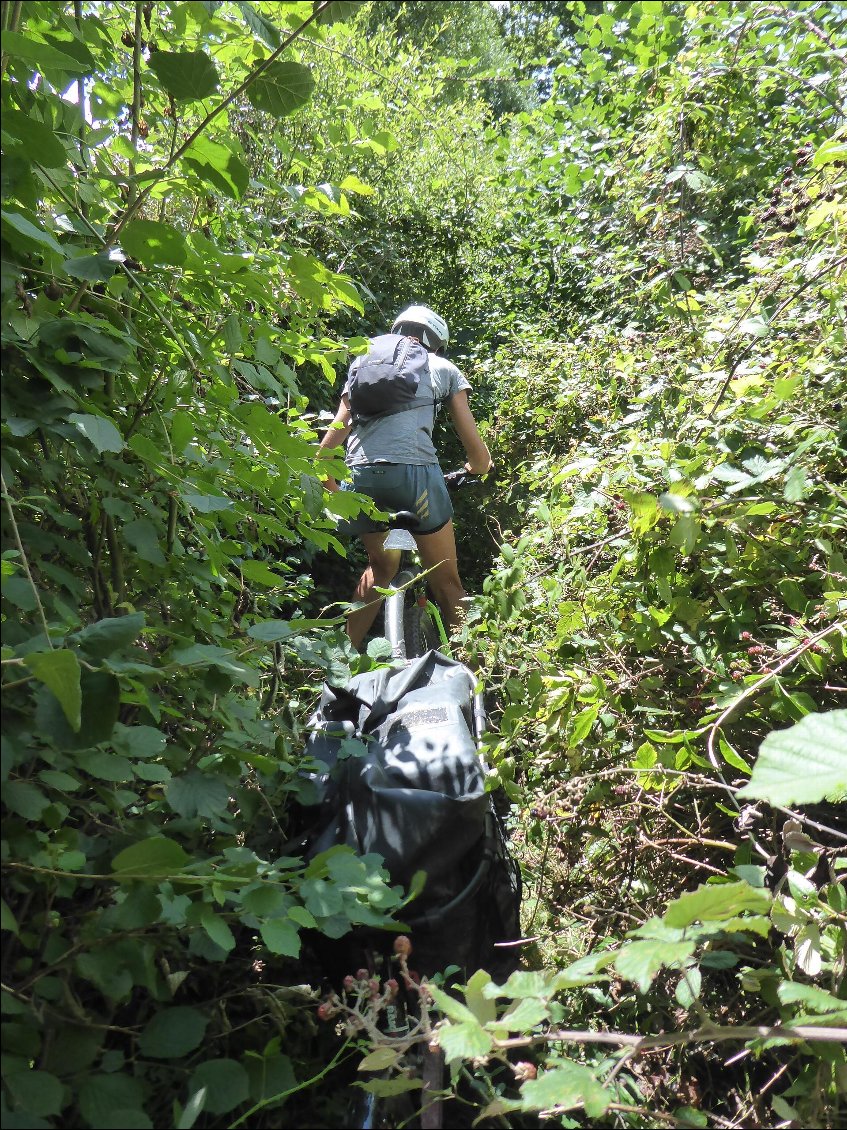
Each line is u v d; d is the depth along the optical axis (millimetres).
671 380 3193
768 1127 1695
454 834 2051
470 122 10000
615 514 2646
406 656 3479
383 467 3748
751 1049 1661
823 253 2627
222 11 2348
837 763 1361
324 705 2469
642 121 5633
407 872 1985
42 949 1492
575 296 6887
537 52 13719
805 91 4969
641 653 2486
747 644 2297
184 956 1758
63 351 1729
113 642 1383
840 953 1598
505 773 2301
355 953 1966
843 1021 1392
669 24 5863
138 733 1575
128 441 1992
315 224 5496
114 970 1446
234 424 2188
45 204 1987
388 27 12875
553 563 2883
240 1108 1706
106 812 1725
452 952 2025
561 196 7156
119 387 2148
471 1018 1332
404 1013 1941
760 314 2822
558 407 5066
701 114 4672
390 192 7902
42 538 1756
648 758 2029
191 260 1953
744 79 4605
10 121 1551
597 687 2248
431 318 4188
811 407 2396
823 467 2363
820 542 2160
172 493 2008
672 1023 1996
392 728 2320
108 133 2129
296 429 2543
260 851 2100
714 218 5293
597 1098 1317
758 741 2262
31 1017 1378
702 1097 1907
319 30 2213
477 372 6891
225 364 2203
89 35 2061
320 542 2350
